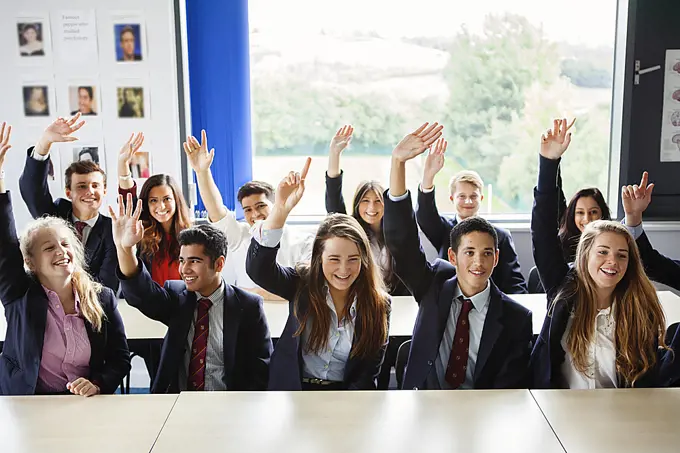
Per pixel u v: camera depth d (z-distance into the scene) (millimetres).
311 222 4461
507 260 3482
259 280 2271
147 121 4172
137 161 4215
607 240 2105
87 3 4055
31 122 4172
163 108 4164
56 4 4059
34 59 4109
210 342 2322
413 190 4527
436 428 1759
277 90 4426
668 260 2832
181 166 4258
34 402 1945
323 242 2178
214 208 3424
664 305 3146
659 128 4379
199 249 2295
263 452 1640
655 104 4348
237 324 2320
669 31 4270
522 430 1747
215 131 4227
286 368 2221
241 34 4141
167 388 2287
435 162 3145
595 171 4547
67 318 2182
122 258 2223
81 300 2189
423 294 2375
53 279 2176
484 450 1646
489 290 2271
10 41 4090
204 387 2311
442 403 1909
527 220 4473
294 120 4465
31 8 4062
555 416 1828
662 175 4426
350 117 4461
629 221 2785
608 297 2193
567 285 2205
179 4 4105
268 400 1938
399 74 4422
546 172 2436
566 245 3316
